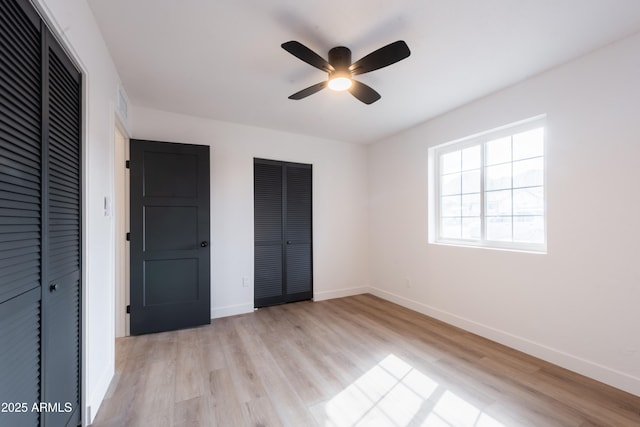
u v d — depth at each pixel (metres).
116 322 2.58
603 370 1.84
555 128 2.08
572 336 2.00
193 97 2.59
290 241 3.67
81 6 1.38
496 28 1.65
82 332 1.45
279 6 1.48
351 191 4.13
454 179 3.04
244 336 2.63
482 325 2.61
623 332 1.76
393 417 1.57
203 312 2.89
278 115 3.03
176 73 2.17
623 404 1.63
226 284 3.19
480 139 2.74
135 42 1.78
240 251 3.28
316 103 2.72
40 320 1.08
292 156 3.67
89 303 1.50
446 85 2.35
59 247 1.23
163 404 1.66
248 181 3.34
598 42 1.79
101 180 1.72
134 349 2.35
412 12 1.52
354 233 4.15
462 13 1.52
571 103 1.99
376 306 3.56
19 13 0.93
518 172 2.46
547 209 2.14
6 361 0.89
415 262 3.38
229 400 1.70
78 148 1.42
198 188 2.88
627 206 1.75
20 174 0.95
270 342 2.50
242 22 1.61
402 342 2.49
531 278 2.24
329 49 1.86
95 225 1.61
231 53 1.91
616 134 1.79
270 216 3.53
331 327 2.85
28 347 1.00
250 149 3.36
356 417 1.57
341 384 1.87
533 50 1.87
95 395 1.59
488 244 2.68
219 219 3.16
